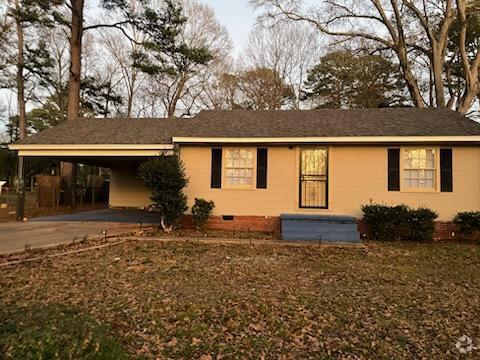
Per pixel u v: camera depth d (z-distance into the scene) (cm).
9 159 2675
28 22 1641
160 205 978
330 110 1279
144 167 980
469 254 783
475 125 981
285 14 1942
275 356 325
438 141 936
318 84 3064
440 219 962
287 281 566
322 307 449
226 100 3169
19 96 2084
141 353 321
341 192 1016
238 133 1051
